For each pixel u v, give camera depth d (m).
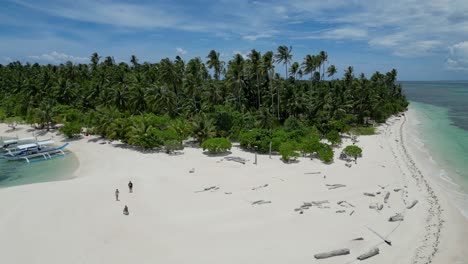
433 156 65.06
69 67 119.62
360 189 43.66
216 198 40.09
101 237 30.38
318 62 107.00
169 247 28.94
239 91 92.75
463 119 123.12
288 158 55.97
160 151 64.25
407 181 47.84
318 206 37.72
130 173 50.53
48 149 67.94
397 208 37.97
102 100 88.69
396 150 67.94
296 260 27.14
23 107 93.62
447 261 28.12
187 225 32.94
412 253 29.09
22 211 35.06
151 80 108.69
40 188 42.59
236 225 33.03
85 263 26.56
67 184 44.34
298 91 98.62
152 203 38.25
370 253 28.20
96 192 41.12
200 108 85.69
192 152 63.12
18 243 29.16
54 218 33.69
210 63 102.06
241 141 63.62
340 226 33.09
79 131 76.94
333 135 68.25
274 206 37.75
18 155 64.38
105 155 63.09
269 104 91.75
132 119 69.50
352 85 114.00
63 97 96.44
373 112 102.12
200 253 28.05
